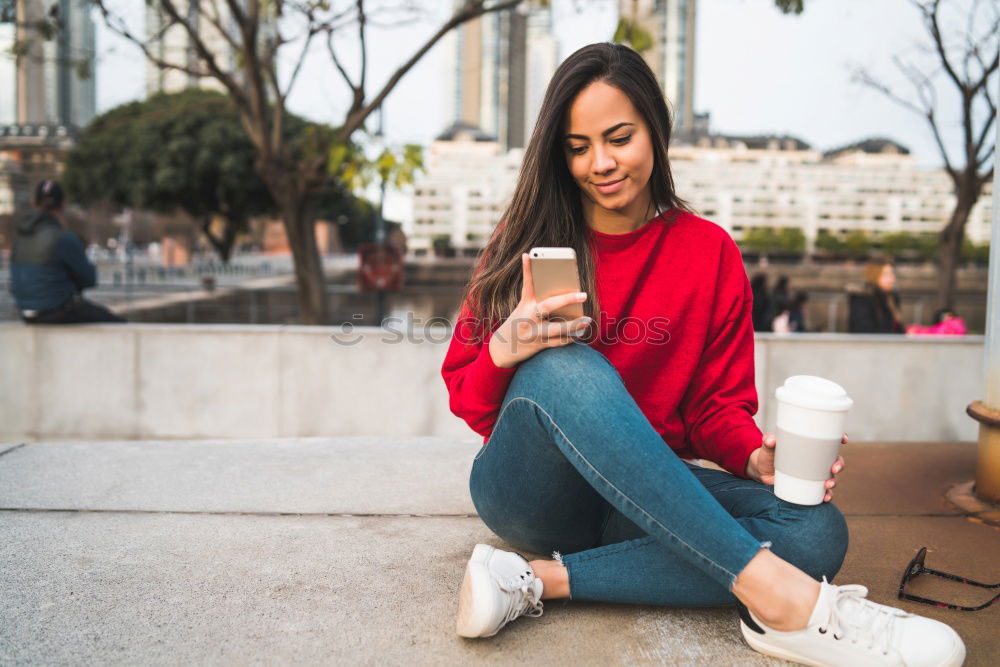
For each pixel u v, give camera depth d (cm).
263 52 640
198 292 1767
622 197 126
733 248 138
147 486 212
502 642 123
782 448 115
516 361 118
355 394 396
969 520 198
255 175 2533
